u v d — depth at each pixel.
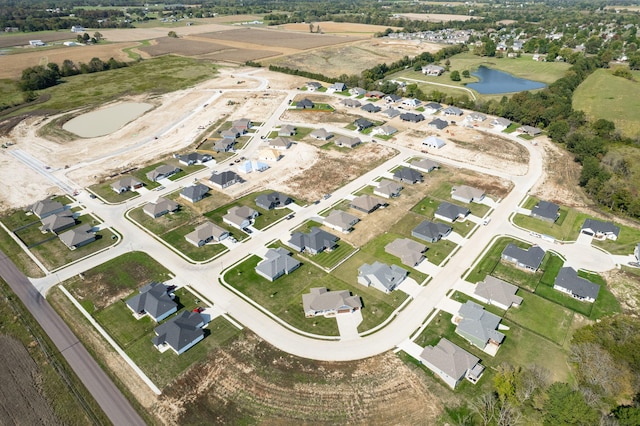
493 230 93.38
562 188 111.75
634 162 124.56
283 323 68.75
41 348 63.78
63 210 99.19
